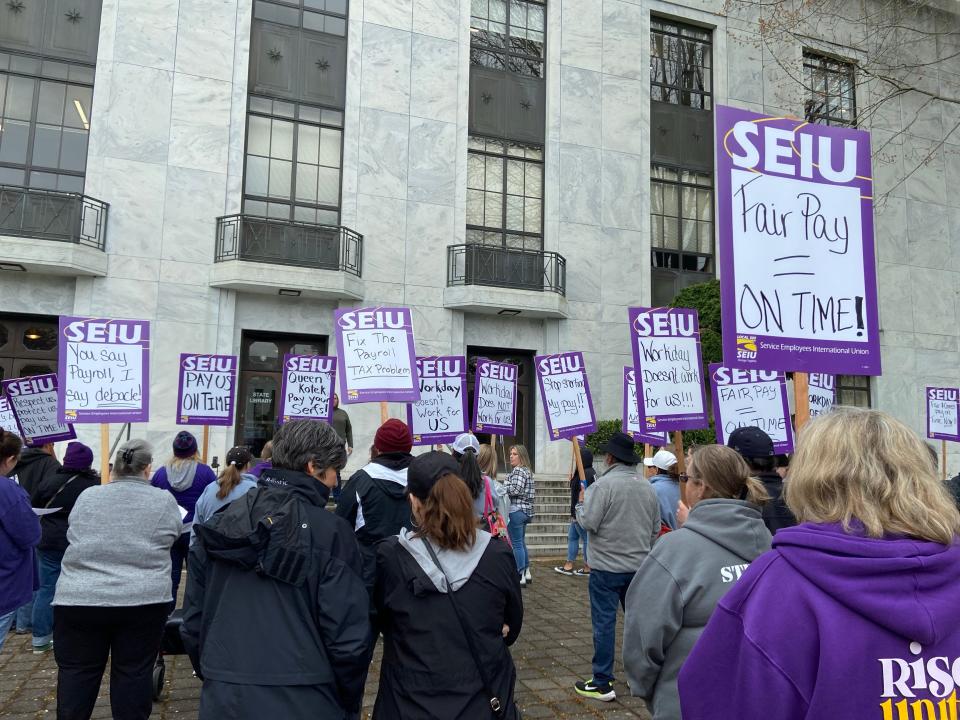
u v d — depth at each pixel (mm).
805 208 3691
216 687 2262
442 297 14391
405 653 2371
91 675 3387
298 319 13641
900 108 18125
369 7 14609
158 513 3555
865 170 3824
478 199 15227
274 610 2324
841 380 17328
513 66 15875
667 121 16922
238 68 13648
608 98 16156
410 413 8070
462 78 15125
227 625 2324
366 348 6746
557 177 15531
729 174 3588
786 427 6598
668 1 16906
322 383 8766
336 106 14422
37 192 11992
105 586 3314
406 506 3877
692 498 2682
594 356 15242
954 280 18391
